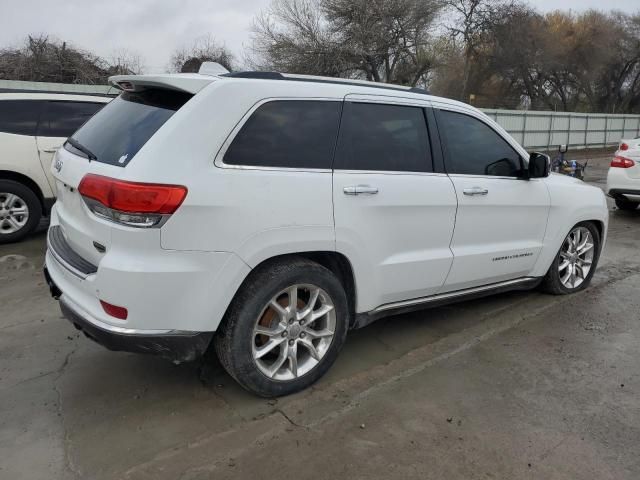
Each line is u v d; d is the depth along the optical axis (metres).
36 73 20.72
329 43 29.89
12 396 3.28
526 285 4.75
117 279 2.70
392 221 3.52
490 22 39.09
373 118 3.53
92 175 2.87
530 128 24.20
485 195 4.06
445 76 37.75
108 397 3.28
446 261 3.88
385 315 3.77
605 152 25.91
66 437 2.89
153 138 2.79
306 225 3.09
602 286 5.48
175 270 2.73
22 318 4.44
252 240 2.91
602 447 2.88
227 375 3.55
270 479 2.60
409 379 3.55
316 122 3.25
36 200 6.87
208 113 2.86
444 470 2.68
